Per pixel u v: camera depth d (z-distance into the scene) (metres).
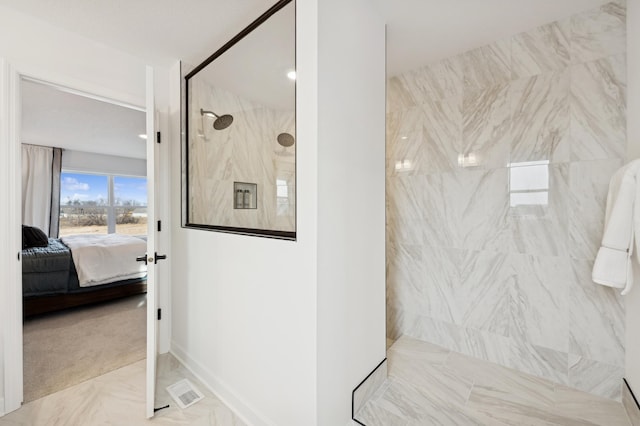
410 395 1.64
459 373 1.84
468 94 2.05
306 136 1.25
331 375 1.31
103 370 2.01
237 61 1.87
